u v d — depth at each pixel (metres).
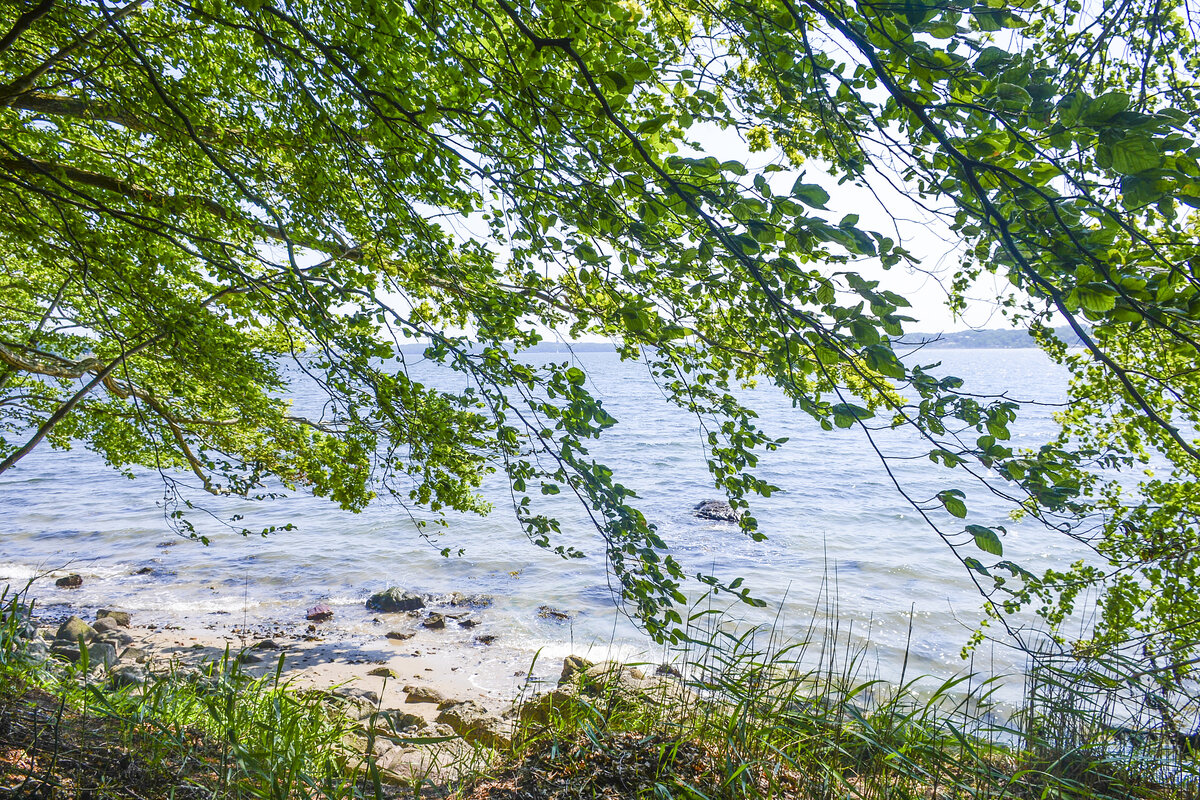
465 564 19.78
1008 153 1.73
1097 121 1.39
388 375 3.99
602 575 18.61
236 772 3.04
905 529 23.55
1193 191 1.35
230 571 19.59
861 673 11.52
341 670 13.12
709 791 2.94
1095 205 1.56
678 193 1.99
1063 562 18.77
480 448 4.32
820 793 2.87
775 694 3.68
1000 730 3.15
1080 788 2.74
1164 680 3.49
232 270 3.80
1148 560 5.80
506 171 2.94
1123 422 5.72
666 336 2.96
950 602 15.96
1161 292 1.51
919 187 2.33
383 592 16.94
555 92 2.63
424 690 11.75
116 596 17.53
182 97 4.30
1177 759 3.23
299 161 4.27
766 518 25.39
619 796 2.96
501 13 3.17
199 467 8.05
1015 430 51.31
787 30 2.10
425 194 3.93
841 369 2.81
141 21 4.52
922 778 2.85
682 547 21.36
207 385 6.18
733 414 3.37
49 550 21.70
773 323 2.39
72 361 6.65
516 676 12.94
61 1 3.84
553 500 27.42
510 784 3.17
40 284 7.24
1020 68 1.58
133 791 2.71
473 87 3.05
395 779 3.56
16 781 2.60
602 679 4.19
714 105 2.87
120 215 3.84
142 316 5.73
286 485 8.31
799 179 1.76
